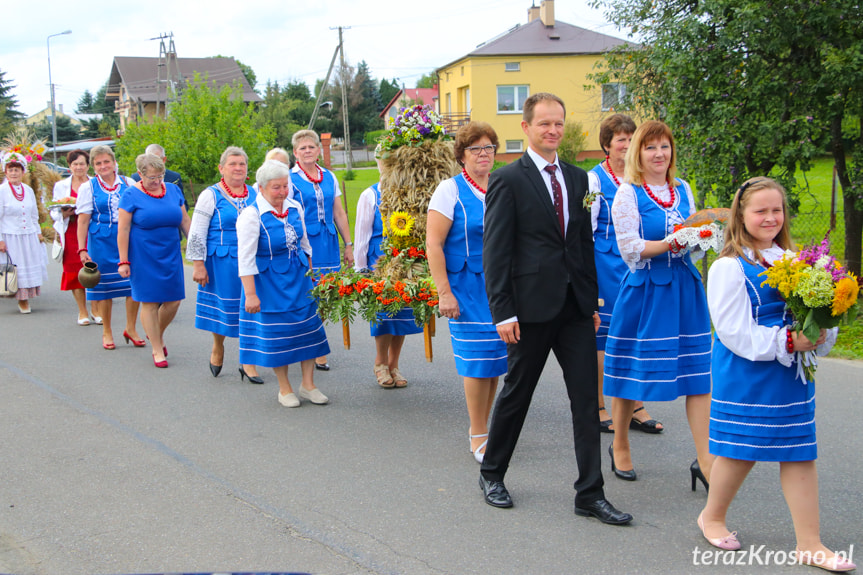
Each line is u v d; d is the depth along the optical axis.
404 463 4.98
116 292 8.41
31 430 5.74
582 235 3.95
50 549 3.87
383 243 6.21
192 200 24.62
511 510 4.23
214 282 7.04
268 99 72.00
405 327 6.38
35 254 10.70
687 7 9.38
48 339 8.95
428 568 3.60
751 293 3.42
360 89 80.19
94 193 8.34
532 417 5.85
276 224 6.04
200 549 3.84
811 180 15.41
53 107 54.16
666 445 5.19
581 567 3.57
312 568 3.63
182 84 49.03
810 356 3.41
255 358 6.20
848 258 9.90
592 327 3.99
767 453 3.46
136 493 4.55
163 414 6.10
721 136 8.77
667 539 3.83
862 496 4.26
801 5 8.34
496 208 3.88
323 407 6.22
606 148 5.46
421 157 5.98
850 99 8.66
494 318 3.93
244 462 5.04
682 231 4.19
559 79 37.28
